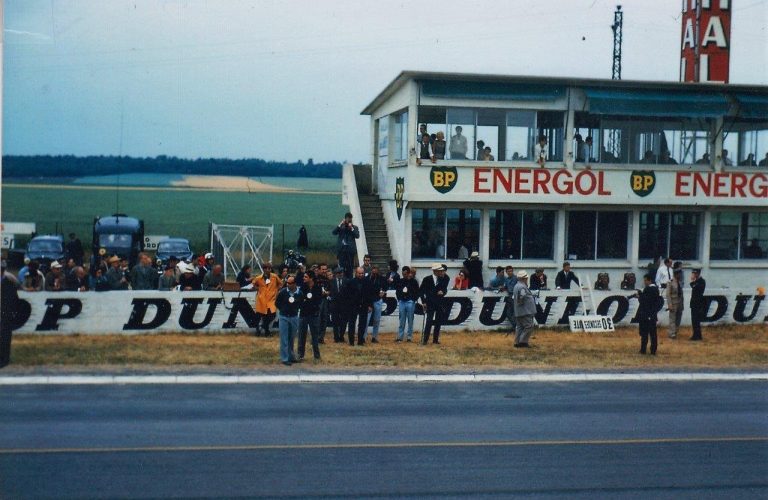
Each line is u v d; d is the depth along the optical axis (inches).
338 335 933.8
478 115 1189.1
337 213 4421.8
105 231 1631.4
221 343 888.9
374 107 1384.1
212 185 5846.5
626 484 451.5
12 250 1466.5
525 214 1229.7
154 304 937.5
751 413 633.6
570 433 560.1
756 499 430.0
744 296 1128.8
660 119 1252.5
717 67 1331.2
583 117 1225.4
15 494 410.3
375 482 444.1
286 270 967.0
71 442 506.9
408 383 733.9
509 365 817.5
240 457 484.7
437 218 1203.9
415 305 941.2
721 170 1263.5
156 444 507.5
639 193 1237.1
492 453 506.3
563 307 1068.5
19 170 5408.5
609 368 818.2
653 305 903.7
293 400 647.8
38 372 722.2
